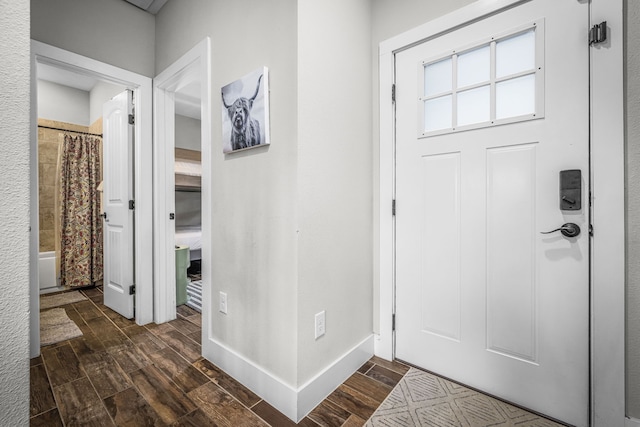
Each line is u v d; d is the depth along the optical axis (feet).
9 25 1.54
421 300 5.40
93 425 4.02
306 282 4.34
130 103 7.61
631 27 3.63
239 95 4.96
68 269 10.69
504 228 4.53
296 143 4.19
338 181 5.00
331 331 4.86
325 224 4.71
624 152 3.67
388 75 5.68
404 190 5.57
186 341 6.59
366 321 5.82
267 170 4.62
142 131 7.44
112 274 8.52
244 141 4.88
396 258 5.71
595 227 3.81
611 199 3.72
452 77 4.99
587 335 3.91
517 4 4.34
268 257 4.61
